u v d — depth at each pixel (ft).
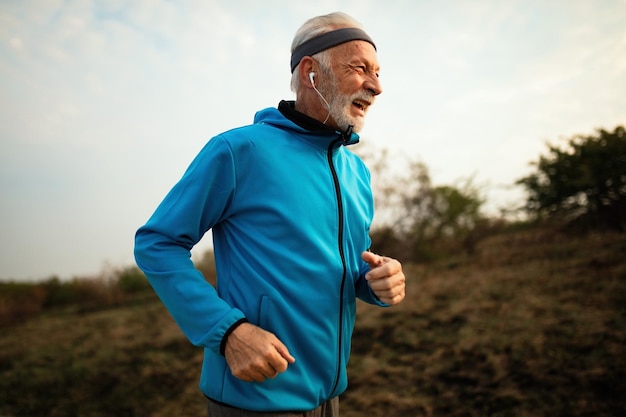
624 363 9.43
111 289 31.30
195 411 11.05
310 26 4.06
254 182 3.55
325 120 4.07
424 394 10.14
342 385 3.88
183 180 3.50
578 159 22.13
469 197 26.12
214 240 3.89
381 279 3.68
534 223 25.31
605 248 18.76
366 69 3.95
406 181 26.73
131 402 11.89
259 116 4.25
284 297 3.46
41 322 25.66
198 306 3.16
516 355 10.80
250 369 2.95
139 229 3.49
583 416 8.16
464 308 15.08
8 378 14.71
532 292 15.30
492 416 8.75
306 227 3.54
